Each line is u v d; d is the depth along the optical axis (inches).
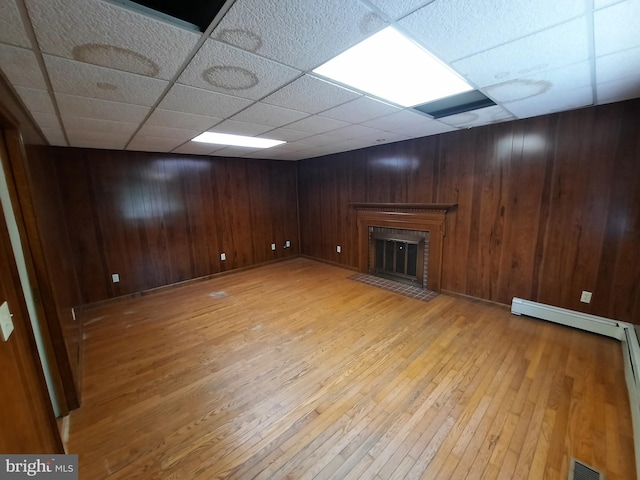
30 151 77.5
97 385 83.1
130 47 48.4
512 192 117.2
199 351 100.4
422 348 98.0
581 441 60.7
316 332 111.6
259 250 212.1
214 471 56.8
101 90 65.7
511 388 77.4
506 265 123.3
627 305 96.4
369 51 53.7
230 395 78.2
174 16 43.1
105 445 63.1
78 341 103.5
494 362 89.0
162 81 62.9
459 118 106.3
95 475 56.2
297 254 239.0
